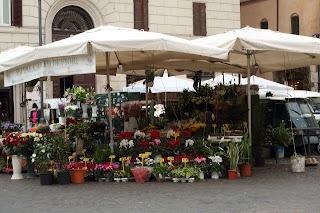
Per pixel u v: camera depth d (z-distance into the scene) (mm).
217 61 16922
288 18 38250
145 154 13148
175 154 13484
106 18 29891
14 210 9766
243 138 14047
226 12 33094
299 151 19031
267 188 11484
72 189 12008
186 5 31828
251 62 18062
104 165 13211
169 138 13734
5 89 27922
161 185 12180
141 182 12773
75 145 14883
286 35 14391
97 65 17188
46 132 14961
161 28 31109
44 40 28469
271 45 13398
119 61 16688
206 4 32469
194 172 12672
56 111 22656
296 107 19172
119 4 30125
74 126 14703
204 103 15570
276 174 13852
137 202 10102
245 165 13516
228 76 24172
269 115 19344
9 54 16438
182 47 12664
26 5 28109
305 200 9977
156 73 20656
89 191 11641
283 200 10008
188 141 13570
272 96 19953
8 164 16094
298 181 12531
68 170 12945
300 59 17391
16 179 14242
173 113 16109
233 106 15438
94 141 15156
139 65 17109
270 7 39188
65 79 29109
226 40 13648
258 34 13945
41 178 12898
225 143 13695
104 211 9359
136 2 30516
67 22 29500
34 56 12992
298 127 18625
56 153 13258
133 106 17219
